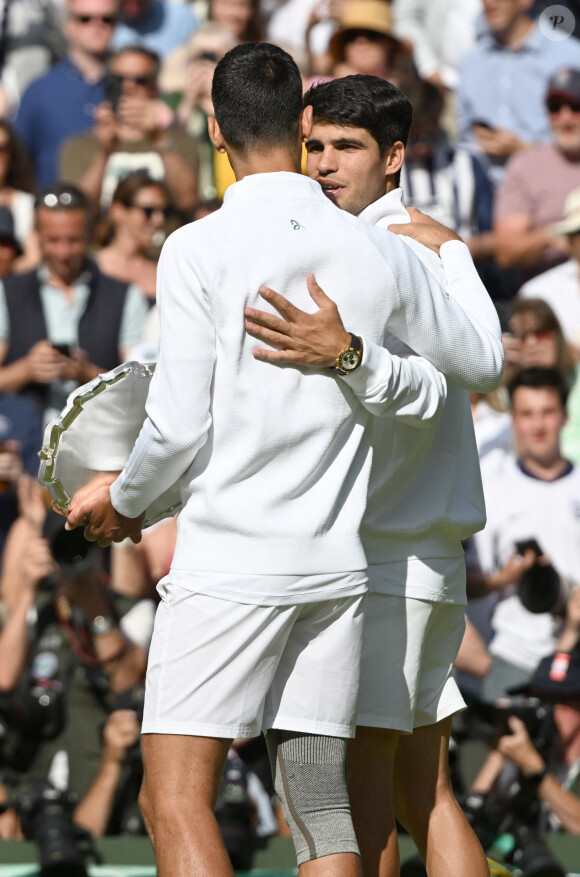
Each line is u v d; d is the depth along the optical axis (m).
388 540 9.34
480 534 19.59
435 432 9.49
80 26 26.12
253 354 8.09
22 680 16.12
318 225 8.38
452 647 9.95
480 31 26.88
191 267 8.13
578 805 16.48
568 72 23.95
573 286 22.86
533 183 23.97
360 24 23.72
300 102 8.75
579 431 20.94
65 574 15.70
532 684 17.56
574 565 19.55
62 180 24.33
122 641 16.17
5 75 28.05
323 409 8.24
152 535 18.09
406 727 9.35
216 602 8.17
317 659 8.45
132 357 21.58
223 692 8.21
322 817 8.40
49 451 9.10
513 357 21.36
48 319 21.66
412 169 23.47
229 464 8.16
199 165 24.75
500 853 15.84
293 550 8.16
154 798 8.29
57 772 16.20
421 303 8.57
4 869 14.46
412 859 13.57
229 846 14.63
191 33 27.66
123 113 24.28
